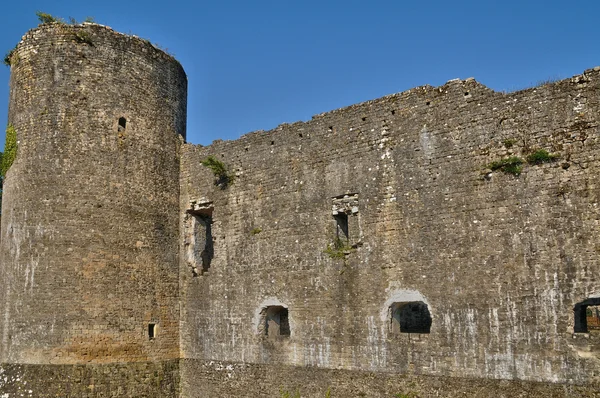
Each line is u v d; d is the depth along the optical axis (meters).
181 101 21.83
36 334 17.45
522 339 13.58
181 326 19.91
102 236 18.41
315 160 17.75
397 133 16.28
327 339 16.59
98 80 19.28
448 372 14.46
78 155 18.59
